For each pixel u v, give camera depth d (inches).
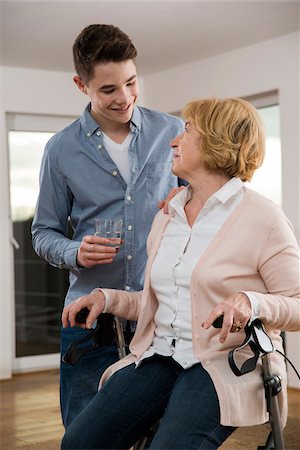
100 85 95.5
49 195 104.7
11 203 264.8
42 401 210.5
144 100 280.8
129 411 81.7
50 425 181.5
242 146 83.5
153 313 87.8
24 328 264.7
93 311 87.7
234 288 80.4
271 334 82.6
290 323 78.2
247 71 236.8
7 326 253.1
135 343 88.1
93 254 91.4
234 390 76.7
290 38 221.6
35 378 249.8
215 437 76.2
